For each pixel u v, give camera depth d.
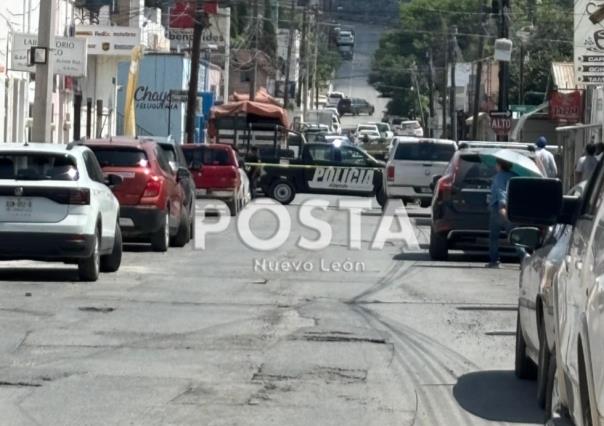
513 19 92.50
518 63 97.00
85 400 13.59
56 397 13.72
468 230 30.20
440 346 17.58
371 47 187.12
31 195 23.09
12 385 14.31
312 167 56.69
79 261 24.09
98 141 31.06
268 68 131.38
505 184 28.75
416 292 24.09
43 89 38.19
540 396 13.28
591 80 41.59
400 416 13.09
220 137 71.56
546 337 12.45
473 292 24.16
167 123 82.88
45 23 38.22
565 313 10.00
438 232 30.58
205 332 18.36
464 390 14.50
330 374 15.34
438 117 138.88
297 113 134.38
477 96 85.75
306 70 140.25
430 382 14.97
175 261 29.45
